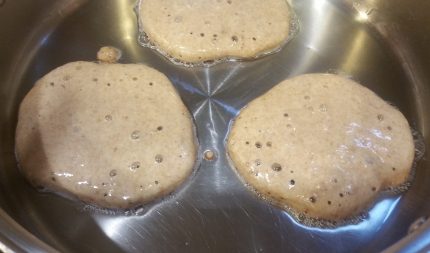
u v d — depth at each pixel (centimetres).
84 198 17
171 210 17
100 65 20
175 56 20
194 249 16
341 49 21
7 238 12
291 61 21
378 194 17
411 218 17
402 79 21
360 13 22
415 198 17
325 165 17
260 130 18
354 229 17
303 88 19
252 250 16
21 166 17
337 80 19
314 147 17
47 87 19
